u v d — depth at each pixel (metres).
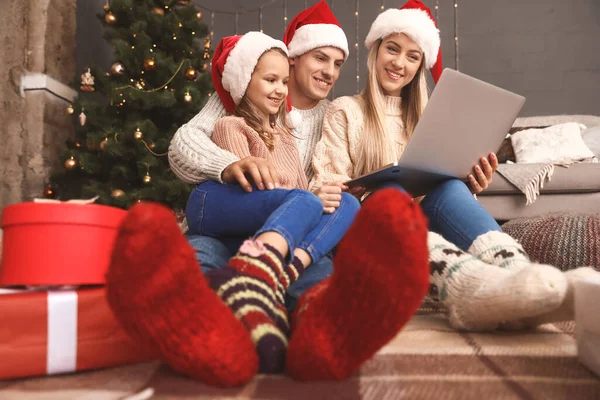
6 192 2.90
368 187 1.16
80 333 0.58
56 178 2.84
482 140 1.09
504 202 2.59
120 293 0.46
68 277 0.61
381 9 3.85
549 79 3.74
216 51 1.33
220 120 1.05
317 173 1.29
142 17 2.86
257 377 0.54
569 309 0.67
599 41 3.71
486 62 3.79
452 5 3.82
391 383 0.52
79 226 0.62
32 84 2.90
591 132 2.95
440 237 0.86
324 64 1.41
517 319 0.73
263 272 0.62
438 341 0.71
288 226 0.71
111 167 2.76
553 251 1.32
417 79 1.45
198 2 3.91
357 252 0.47
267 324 0.57
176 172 1.03
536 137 2.88
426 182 1.14
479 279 0.72
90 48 3.48
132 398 0.47
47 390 0.51
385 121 1.38
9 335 0.55
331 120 1.37
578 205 2.53
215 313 0.51
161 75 2.80
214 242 0.88
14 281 0.61
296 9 3.90
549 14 3.75
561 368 0.58
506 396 0.48
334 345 0.50
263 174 0.84
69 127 3.17
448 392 0.49
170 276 0.47
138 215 0.46
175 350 0.49
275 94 1.19
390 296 0.46
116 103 2.70
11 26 2.93
